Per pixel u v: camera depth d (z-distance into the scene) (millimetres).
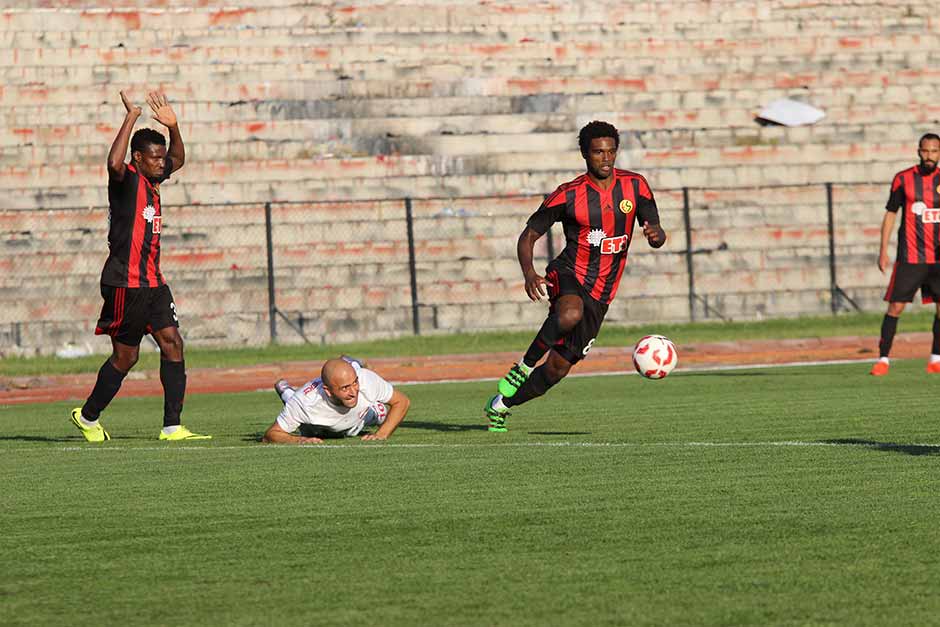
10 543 16312
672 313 71625
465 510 17844
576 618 12008
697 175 78062
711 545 15109
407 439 27078
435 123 79188
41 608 12898
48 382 50469
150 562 14977
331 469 22406
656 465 21875
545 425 29516
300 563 14719
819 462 21703
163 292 28641
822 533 15633
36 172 73500
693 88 84375
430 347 60062
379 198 74750
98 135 76500
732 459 22391
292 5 84875
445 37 84750
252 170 75375
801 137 81625
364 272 70688
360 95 80688
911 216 41625
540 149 79375
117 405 40469
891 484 19141
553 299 27047
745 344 57031
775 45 87375
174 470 22984
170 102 78562
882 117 83625
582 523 16672
